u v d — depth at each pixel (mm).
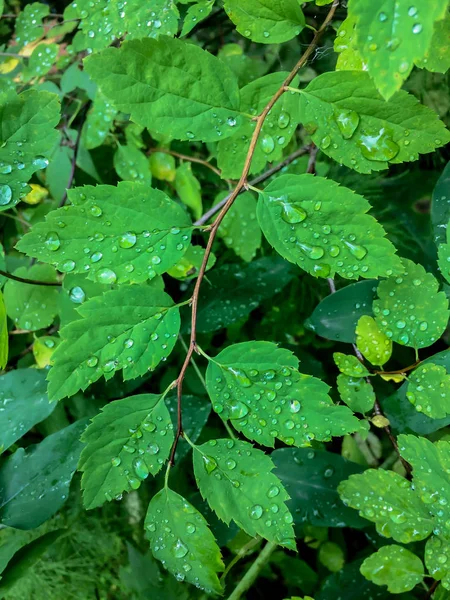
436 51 161
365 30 113
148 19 195
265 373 158
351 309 213
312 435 154
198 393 286
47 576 274
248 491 154
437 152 312
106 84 159
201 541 159
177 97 165
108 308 160
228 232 263
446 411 187
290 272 270
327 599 227
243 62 254
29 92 180
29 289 239
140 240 163
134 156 274
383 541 235
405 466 213
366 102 162
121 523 284
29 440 281
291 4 168
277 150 188
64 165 281
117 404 162
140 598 263
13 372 236
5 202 181
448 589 178
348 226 157
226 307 261
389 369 289
